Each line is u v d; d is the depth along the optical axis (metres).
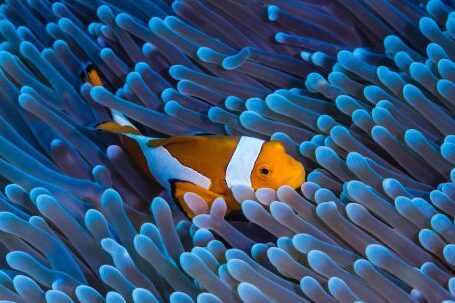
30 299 0.34
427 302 0.32
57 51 0.45
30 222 0.36
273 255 0.33
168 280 0.34
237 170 0.36
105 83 0.45
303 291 0.32
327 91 0.40
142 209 0.40
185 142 0.36
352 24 0.44
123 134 0.38
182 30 0.43
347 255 0.34
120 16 0.44
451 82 0.37
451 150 0.35
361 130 0.39
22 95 0.40
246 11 0.44
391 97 0.38
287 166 0.35
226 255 0.34
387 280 0.32
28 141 0.42
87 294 0.33
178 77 0.42
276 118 0.40
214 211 0.35
